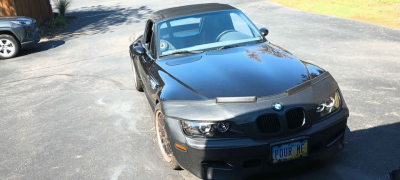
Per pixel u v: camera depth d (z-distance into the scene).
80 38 13.97
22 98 7.13
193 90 3.59
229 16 5.27
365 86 5.83
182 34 4.96
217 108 3.29
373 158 3.72
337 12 13.66
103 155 4.41
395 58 7.26
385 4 14.12
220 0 20.92
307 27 11.45
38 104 6.66
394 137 4.09
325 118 3.40
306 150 3.29
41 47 12.88
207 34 4.95
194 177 3.70
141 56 5.45
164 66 4.38
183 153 3.37
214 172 3.31
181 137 3.34
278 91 3.41
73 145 4.77
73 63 9.91
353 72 6.62
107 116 5.70
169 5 20.98
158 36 4.99
